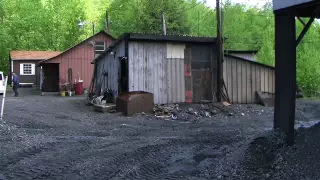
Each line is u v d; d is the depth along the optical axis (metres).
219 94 20.77
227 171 6.91
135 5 48.06
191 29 46.00
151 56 19.39
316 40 34.28
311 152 6.66
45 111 17.47
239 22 46.31
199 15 47.88
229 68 21.55
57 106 19.98
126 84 19.11
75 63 32.78
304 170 6.14
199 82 20.56
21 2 51.03
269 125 14.27
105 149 9.20
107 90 21.11
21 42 49.56
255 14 47.66
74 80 32.66
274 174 6.33
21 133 11.19
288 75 8.18
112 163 7.84
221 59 20.75
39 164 7.76
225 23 45.12
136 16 46.62
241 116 17.73
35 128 12.62
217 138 10.62
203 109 18.72
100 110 18.17
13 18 49.25
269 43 33.84
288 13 8.18
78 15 51.38
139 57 19.11
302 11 8.55
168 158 8.27
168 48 19.80
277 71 8.54
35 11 50.97
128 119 16.09
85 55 33.06
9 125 12.53
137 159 8.17
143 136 11.48
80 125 13.86
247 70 21.91
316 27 34.84
